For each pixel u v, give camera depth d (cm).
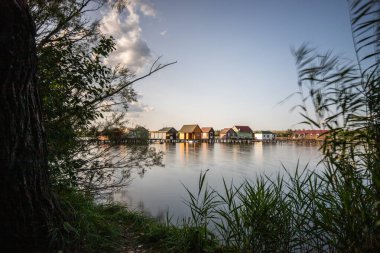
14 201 235
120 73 550
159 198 1176
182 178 1895
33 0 429
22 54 229
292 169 2294
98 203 654
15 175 234
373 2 242
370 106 257
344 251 247
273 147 7094
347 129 277
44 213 259
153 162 640
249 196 349
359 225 238
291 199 324
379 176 226
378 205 222
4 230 233
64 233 278
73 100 430
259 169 2419
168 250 365
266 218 311
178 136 10312
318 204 275
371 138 252
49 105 412
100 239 361
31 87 252
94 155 586
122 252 362
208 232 376
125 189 1366
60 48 456
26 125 243
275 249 304
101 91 466
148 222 546
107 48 462
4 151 226
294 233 301
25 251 240
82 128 545
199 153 4797
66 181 424
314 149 6034
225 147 7094
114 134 614
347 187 260
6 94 223
